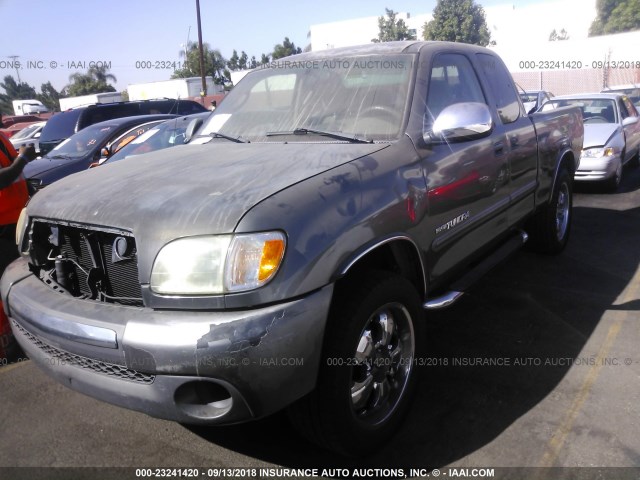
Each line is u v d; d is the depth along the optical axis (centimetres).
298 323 214
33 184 696
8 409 323
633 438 269
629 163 1084
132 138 771
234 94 401
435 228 301
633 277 482
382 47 365
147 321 212
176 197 234
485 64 415
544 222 506
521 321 402
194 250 212
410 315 277
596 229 645
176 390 210
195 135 384
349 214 240
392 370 278
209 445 282
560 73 2797
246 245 210
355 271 255
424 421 291
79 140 831
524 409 296
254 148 312
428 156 300
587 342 367
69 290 253
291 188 232
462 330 392
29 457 278
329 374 231
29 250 274
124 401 223
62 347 235
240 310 209
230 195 228
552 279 484
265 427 295
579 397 304
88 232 242
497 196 377
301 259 217
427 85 330
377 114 316
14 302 264
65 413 318
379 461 263
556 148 491
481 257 389
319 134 318
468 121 296
